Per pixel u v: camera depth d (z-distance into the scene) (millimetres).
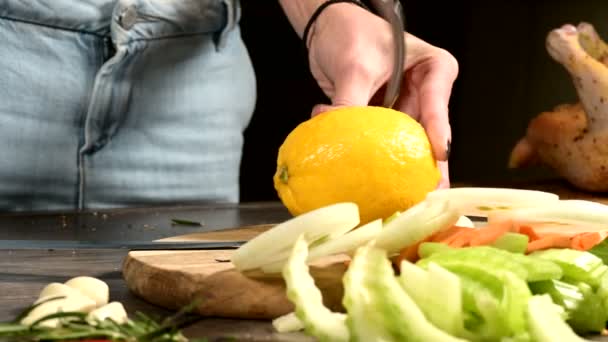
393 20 1082
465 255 752
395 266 810
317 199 902
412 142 907
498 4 2014
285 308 779
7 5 1132
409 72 1105
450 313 718
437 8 1963
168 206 1203
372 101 1143
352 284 719
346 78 1079
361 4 1134
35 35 1156
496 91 2055
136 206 1244
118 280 863
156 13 1201
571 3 1970
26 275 869
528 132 1438
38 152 1182
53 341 708
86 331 708
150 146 1244
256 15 1686
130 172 1235
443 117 1052
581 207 852
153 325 724
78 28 1174
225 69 1290
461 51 2016
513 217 856
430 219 794
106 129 1212
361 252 734
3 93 1151
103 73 1188
